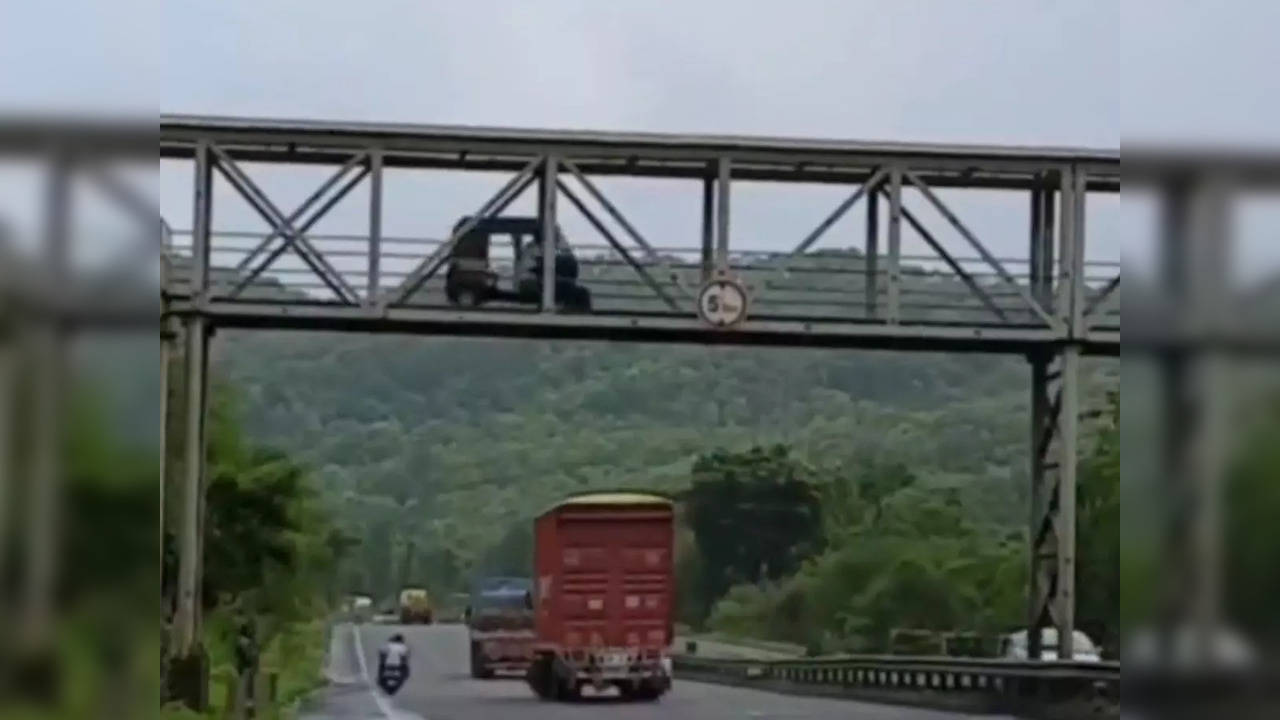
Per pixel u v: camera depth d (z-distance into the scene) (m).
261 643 54.22
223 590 52.16
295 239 36.19
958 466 149.88
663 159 36.81
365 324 36.50
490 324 36.91
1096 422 39.84
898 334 37.53
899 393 192.38
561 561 54.19
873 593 100.88
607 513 54.31
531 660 62.47
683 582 122.75
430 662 90.00
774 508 119.31
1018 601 95.19
